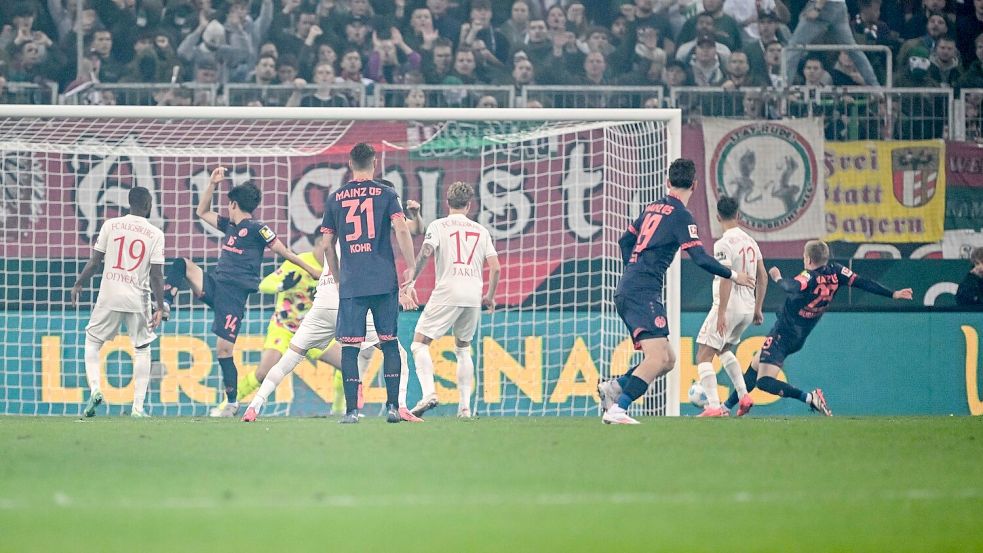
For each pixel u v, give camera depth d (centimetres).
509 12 5856
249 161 4584
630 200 4362
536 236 4525
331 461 2111
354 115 3878
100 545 1312
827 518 1552
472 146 4572
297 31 5772
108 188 4481
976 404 4641
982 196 4803
